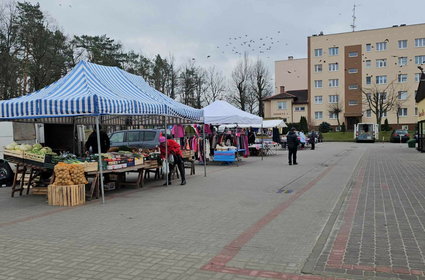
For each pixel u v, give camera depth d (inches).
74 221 281.7
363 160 794.2
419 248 206.2
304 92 2790.4
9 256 204.4
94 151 468.8
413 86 2331.4
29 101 343.9
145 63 2279.8
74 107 336.5
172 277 171.0
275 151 1144.8
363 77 2440.9
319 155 967.6
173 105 471.2
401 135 1738.4
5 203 362.0
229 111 694.5
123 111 363.3
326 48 2524.6
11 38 1357.0
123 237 236.5
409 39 2333.9
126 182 452.4
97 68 427.2
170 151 463.5
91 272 178.9
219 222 271.7
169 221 276.7
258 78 2571.4
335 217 283.7
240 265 184.9
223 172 601.9
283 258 194.1
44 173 432.1
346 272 173.6
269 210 311.3
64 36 1534.2
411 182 454.6
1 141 530.6
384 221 267.7
